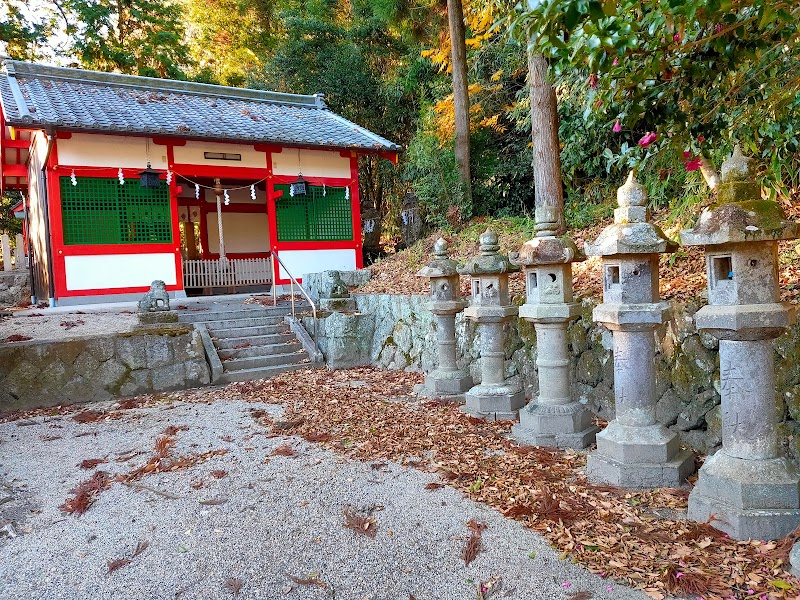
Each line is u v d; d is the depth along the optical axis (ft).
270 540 10.06
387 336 27.53
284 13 55.88
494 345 17.89
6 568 9.46
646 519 10.19
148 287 35.81
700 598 7.79
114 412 20.11
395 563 9.17
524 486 12.01
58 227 33.22
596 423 16.19
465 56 38.47
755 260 9.09
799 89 10.47
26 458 15.24
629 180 12.03
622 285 11.83
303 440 16.06
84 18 57.88
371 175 57.82
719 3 6.42
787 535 8.98
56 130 30.78
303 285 36.47
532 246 14.76
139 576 9.04
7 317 28.60
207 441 16.29
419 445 15.10
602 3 6.02
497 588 8.38
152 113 37.42
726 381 9.82
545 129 27.30
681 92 10.40
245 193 51.98
